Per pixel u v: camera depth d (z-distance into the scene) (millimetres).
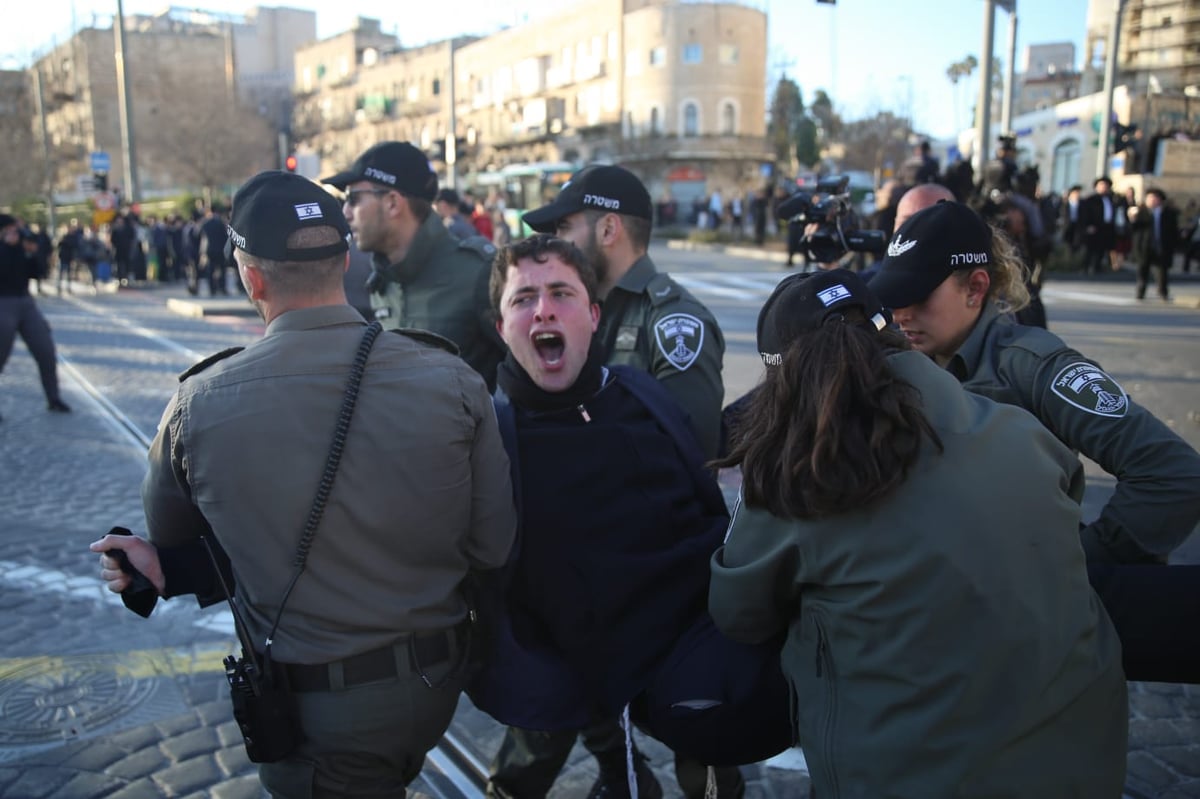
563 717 2041
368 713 1744
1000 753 1407
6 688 3529
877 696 1474
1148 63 45656
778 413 1582
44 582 4574
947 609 1425
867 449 1462
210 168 49906
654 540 2029
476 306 3250
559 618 2027
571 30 60750
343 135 82250
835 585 1525
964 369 2230
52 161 39031
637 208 2750
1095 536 1948
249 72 89500
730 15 53281
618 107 57688
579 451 2043
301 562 1700
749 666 1855
